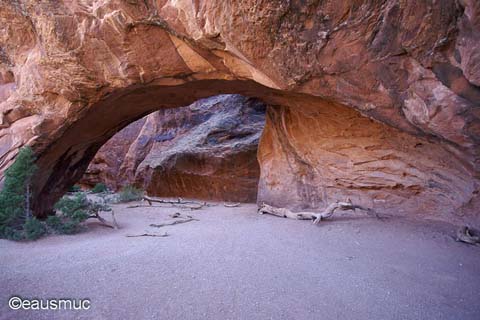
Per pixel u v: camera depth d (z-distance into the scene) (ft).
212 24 18.67
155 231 24.29
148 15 20.84
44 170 29.63
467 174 21.88
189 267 14.47
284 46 17.95
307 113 32.81
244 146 55.16
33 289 11.74
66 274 13.39
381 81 16.93
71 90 25.45
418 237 20.90
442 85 14.75
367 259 16.51
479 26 12.07
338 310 10.52
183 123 72.28
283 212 31.65
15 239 21.02
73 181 36.68
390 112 18.60
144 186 65.87
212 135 61.26
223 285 12.37
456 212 23.44
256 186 54.24
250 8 16.83
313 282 13.00
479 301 11.53
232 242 19.81
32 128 26.50
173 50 22.91
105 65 24.18
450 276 14.05
